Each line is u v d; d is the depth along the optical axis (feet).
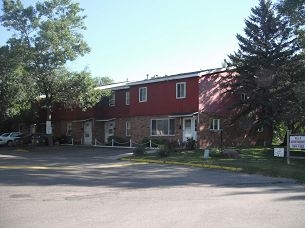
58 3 131.23
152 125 126.93
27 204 38.73
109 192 46.44
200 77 115.75
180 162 79.30
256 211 35.86
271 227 30.04
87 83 135.54
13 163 81.51
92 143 150.82
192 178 60.49
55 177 59.26
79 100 137.49
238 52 117.50
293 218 33.06
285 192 47.83
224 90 121.70
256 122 116.37
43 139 150.51
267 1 115.75
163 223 31.14
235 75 119.55
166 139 120.57
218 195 44.91
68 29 132.67
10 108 146.41
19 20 129.49
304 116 106.83
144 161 84.38
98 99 139.33
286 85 113.29
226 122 121.80
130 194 45.21
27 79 132.67
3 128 185.37
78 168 72.90
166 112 122.52
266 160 82.23
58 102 144.15
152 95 127.44
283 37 114.62
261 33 115.85
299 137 76.74
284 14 106.52
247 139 127.34
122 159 89.20
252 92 113.80
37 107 159.12
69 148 129.80
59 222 31.37
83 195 44.16
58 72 133.08
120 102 142.31
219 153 87.10
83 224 30.73
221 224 30.91
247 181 58.23
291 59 113.70
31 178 57.67
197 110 114.62
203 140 114.93
